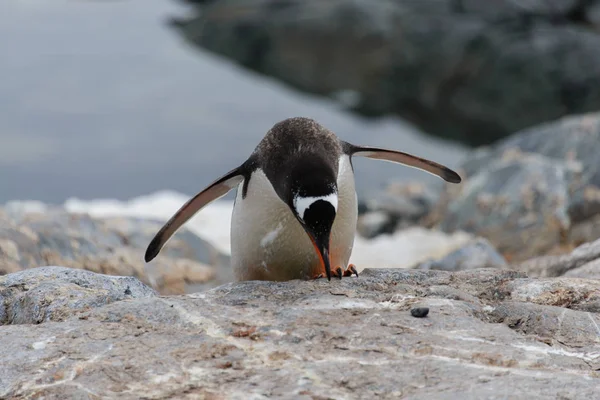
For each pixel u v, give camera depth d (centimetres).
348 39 3912
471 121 3916
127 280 719
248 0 4406
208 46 4356
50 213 1143
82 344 548
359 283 676
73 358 529
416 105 4006
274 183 692
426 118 4031
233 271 768
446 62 3803
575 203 1594
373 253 1528
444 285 687
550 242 1560
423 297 637
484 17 3853
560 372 504
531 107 3684
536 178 1653
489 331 562
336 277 695
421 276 705
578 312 607
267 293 649
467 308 612
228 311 602
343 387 486
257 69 4250
